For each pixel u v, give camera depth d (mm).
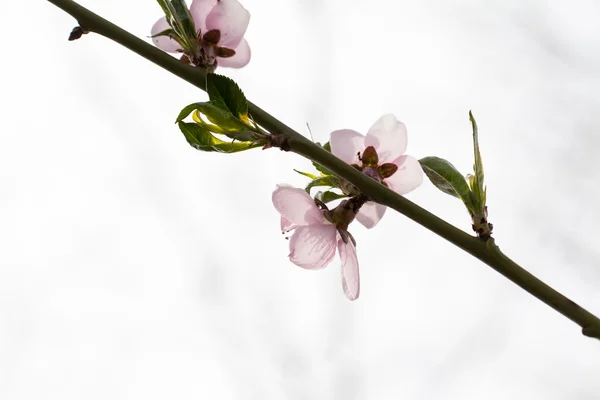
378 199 451
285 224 477
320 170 472
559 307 443
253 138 453
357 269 467
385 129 483
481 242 448
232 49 487
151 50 469
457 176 457
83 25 466
